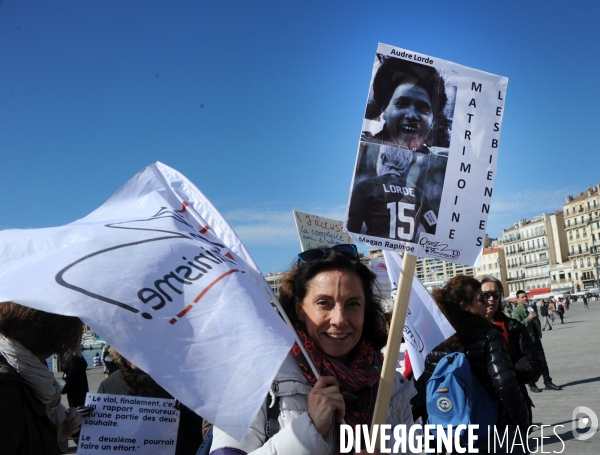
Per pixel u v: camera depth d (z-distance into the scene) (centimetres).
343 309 213
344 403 192
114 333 160
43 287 165
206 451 212
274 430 191
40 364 220
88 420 268
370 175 235
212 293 176
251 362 162
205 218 230
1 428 200
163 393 311
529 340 475
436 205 239
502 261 16650
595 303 8869
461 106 247
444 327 363
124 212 227
